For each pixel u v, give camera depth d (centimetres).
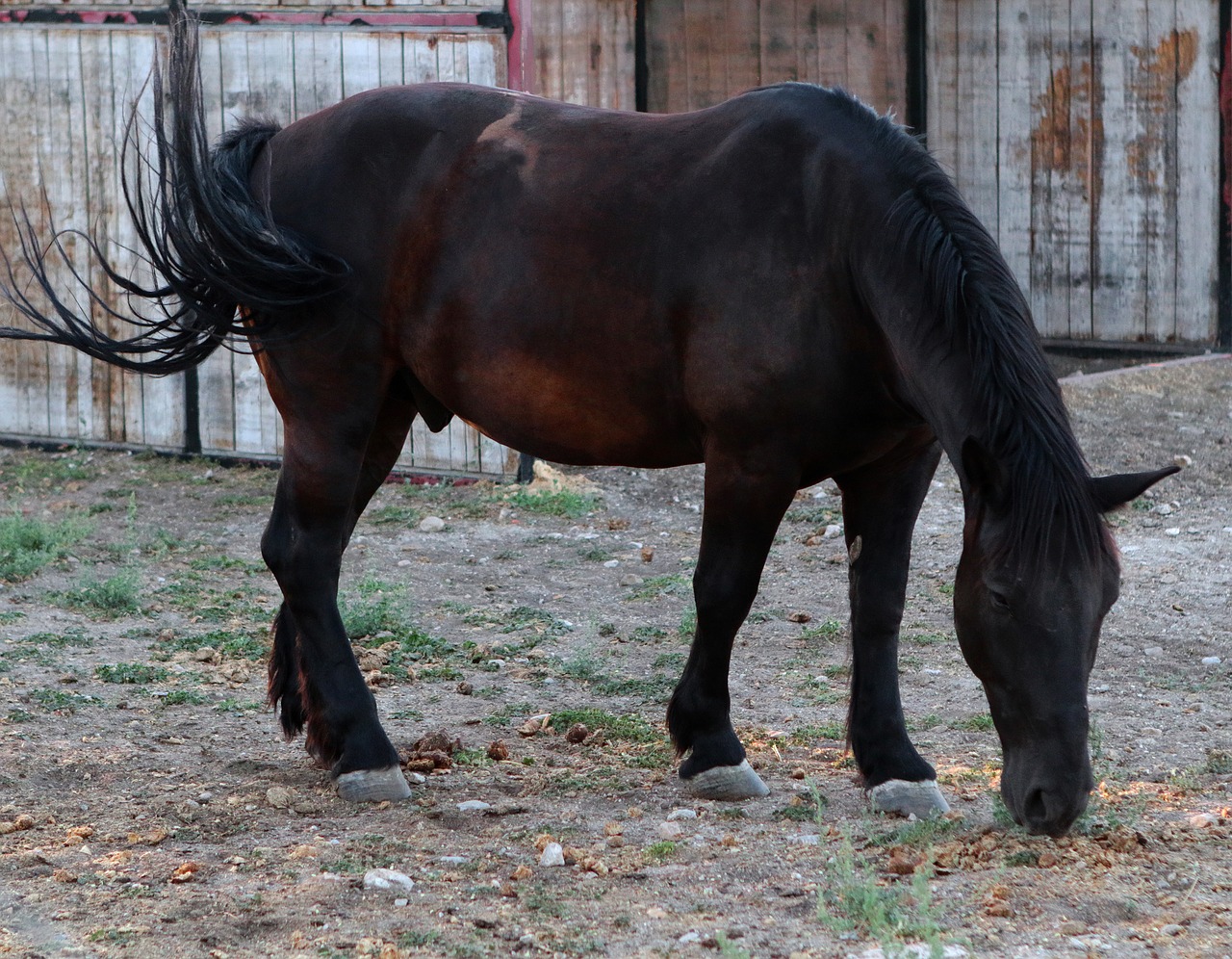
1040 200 1534
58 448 1248
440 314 552
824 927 408
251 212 552
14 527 939
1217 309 1445
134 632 769
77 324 579
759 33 1645
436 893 443
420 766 577
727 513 506
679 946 396
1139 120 1459
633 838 496
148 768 570
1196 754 584
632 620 809
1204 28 1405
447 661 733
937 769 569
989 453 414
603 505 1056
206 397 1191
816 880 448
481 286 539
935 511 995
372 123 569
